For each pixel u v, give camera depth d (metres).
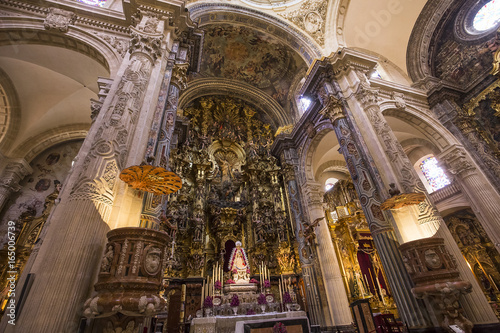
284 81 16.41
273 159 15.03
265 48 15.20
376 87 10.66
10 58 8.30
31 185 10.76
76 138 11.77
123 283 3.16
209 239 12.61
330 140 13.11
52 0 7.23
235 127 17.03
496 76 10.24
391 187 6.70
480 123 10.61
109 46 7.12
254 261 12.12
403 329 6.14
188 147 13.84
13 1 6.90
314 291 10.38
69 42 7.15
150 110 5.79
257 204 13.56
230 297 8.68
